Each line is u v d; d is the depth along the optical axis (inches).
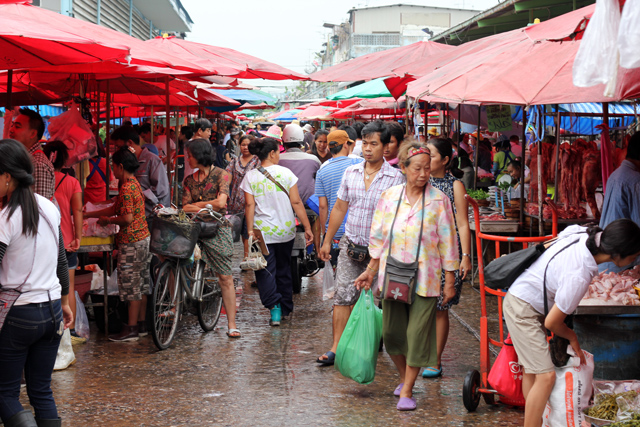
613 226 136.4
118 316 259.8
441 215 180.2
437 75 247.3
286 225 267.9
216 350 239.3
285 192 265.7
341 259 218.5
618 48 101.4
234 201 329.7
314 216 325.7
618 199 206.5
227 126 1177.4
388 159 242.2
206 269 277.7
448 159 202.8
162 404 185.2
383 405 184.7
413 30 1998.0
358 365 188.2
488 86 196.2
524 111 311.6
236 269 409.4
